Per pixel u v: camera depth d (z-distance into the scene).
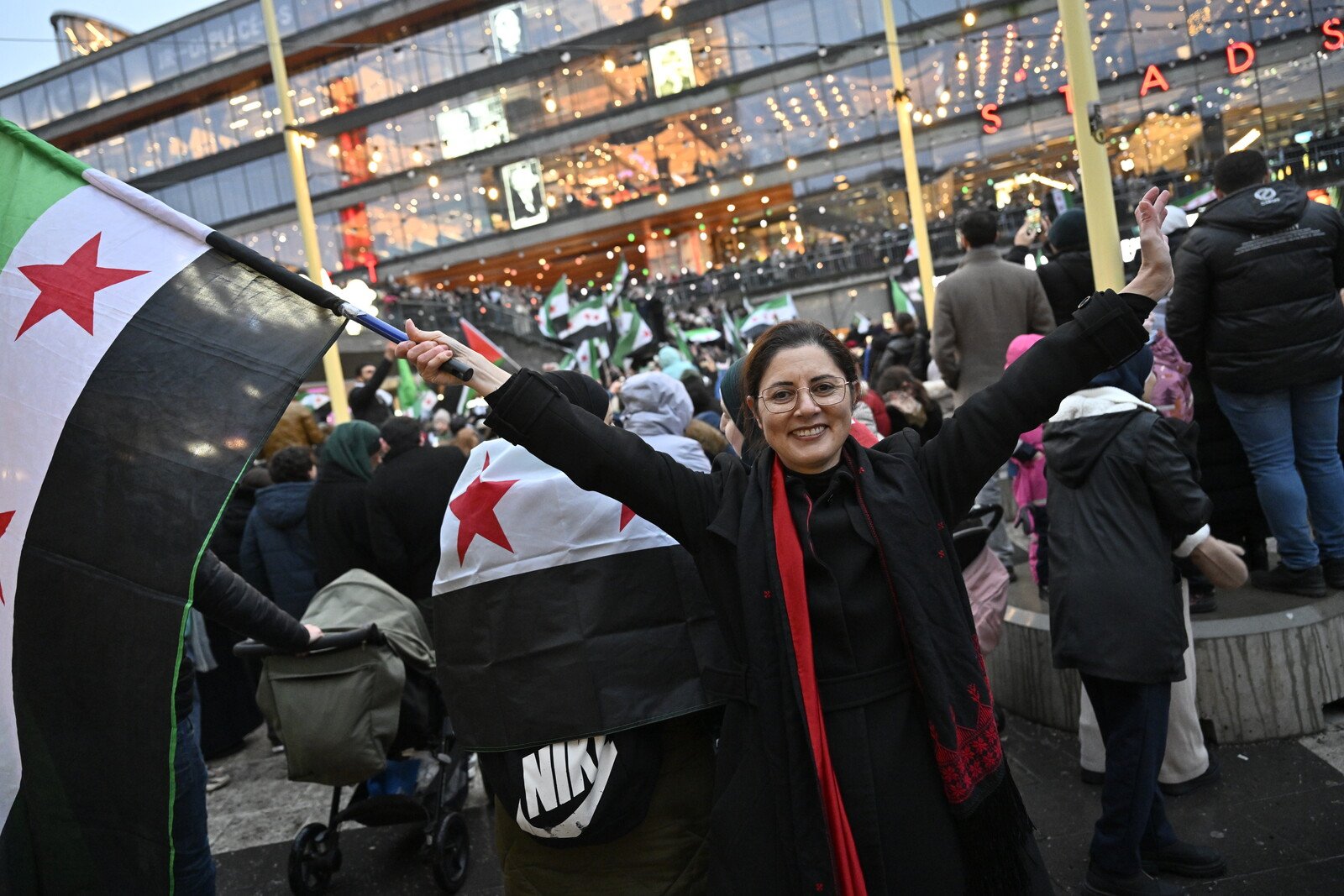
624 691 2.30
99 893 1.93
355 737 3.35
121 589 1.95
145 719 1.91
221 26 35.84
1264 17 25.05
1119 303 1.92
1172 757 3.68
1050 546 3.32
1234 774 3.79
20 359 2.07
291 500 5.57
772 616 1.86
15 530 2.00
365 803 3.71
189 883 2.79
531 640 2.35
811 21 30.80
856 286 28.36
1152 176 23.34
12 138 2.20
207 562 2.86
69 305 2.09
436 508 4.54
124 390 2.04
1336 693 4.06
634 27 32.50
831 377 1.92
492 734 2.38
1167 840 3.21
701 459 2.97
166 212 2.17
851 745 1.83
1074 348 1.93
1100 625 3.08
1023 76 28.58
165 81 36.06
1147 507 3.15
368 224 36.22
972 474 1.96
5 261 2.11
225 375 2.05
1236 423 4.38
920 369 9.80
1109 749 3.10
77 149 38.03
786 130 31.70
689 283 29.30
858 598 1.86
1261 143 25.33
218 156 36.62
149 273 2.13
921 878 1.79
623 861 2.37
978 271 5.81
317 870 3.79
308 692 3.37
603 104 33.62
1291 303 4.13
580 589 2.36
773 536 1.88
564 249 37.16
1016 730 4.46
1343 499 4.34
